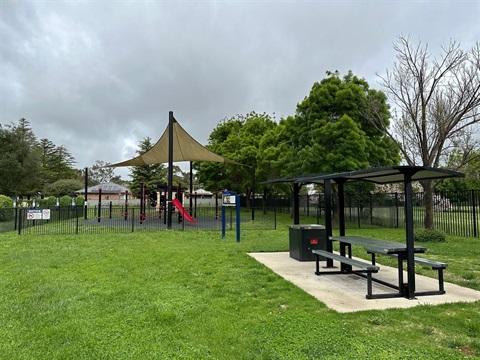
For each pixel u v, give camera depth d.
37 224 16.17
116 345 3.23
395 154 16.77
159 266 6.88
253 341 3.31
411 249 4.86
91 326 3.70
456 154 14.07
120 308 4.30
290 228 8.14
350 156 15.00
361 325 3.71
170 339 3.38
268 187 27.97
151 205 26.80
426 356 2.95
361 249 9.41
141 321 3.86
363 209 18.33
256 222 18.77
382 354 2.98
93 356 3.01
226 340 3.36
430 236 10.70
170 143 15.09
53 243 10.37
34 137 46.59
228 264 7.11
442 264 4.86
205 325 3.74
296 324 3.70
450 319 3.89
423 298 4.77
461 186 23.56
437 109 12.18
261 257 8.03
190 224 17.28
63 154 65.69
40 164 46.19
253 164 27.23
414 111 13.05
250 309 4.29
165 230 14.12
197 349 3.16
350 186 17.86
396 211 16.39
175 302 4.54
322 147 15.62
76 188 46.25
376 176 5.76
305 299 4.71
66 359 2.96
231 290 5.14
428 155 12.43
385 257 8.09
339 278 6.01
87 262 7.30
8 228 14.93
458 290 5.20
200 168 34.31
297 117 18.20
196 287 5.31
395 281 5.77
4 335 3.48
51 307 4.33
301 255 7.54
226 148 30.83
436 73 12.58
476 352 3.06
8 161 39.97
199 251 8.78
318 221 17.48
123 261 7.38
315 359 2.90
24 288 5.29
